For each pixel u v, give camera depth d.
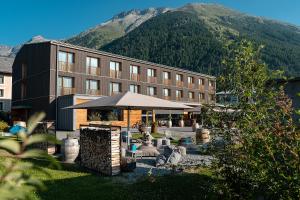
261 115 4.71
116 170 10.66
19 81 41.38
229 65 5.37
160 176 10.12
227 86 5.34
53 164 1.17
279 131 4.20
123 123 38.00
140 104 14.81
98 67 38.09
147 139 19.31
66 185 9.10
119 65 40.84
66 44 34.91
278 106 4.82
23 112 39.66
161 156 12.36
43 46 35.41
